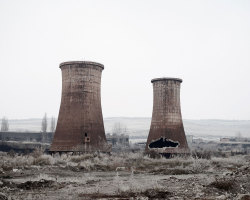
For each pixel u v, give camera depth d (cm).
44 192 1560
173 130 5284
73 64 4691
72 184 1859
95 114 4688
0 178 2012
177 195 1416
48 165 3086
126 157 4206
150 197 1398
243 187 1556
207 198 1327
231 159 4075
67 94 4700
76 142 4475
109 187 1681
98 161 3597
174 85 5419
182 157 4581
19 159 3212
